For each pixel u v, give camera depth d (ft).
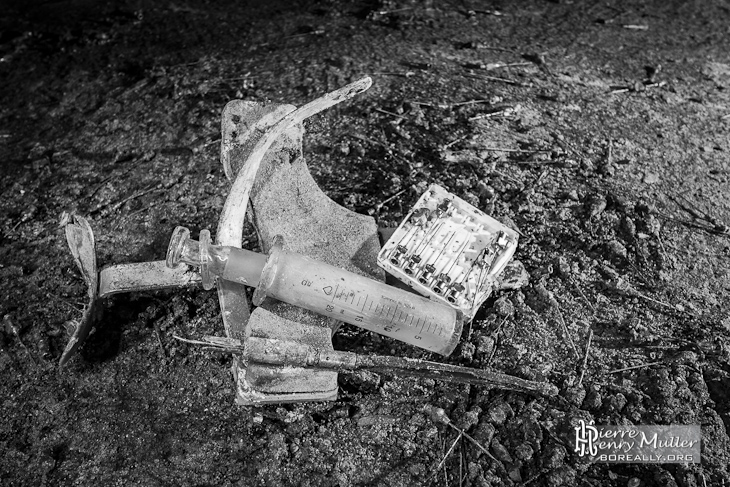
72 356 1.09
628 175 1.29
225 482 0.97
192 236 1.24
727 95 1.55
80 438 1.02
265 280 0.98
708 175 1.32
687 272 1.15
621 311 1.10
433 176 1.28
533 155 1.32
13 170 1.40
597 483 0.94
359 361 0.95
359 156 1.32
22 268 1.22
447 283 1.03
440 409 1.01
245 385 0.93
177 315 1.13
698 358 1.04
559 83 1.52
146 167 1.36
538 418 1.00
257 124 1.13
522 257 1.17
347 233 1.11
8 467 1.00
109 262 1.22
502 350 1.07
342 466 0.98
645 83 1.56
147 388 1.07
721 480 0.93
